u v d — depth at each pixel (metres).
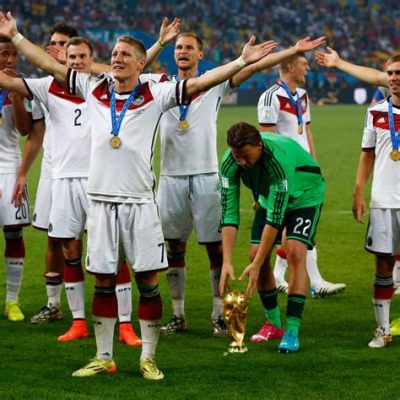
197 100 23.00
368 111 22.41
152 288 19.25
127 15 154.12
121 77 18.69
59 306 24.78
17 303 25.16
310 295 27.73
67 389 18.20
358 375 19.17
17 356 20.86
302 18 169.88
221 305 23.22
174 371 19.58
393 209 21.84
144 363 19.22
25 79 22.28
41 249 35.25
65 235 22.80
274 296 22.39
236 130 19.77
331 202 46.69
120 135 18.78
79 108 22.92
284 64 27.08
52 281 24.50
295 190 21.31
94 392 18.00
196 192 23.08
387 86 22.08
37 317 24.41
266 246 20.33
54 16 149.50
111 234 19.08
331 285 27.38
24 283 29.36
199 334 23.19
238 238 37.50
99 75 19.48
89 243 19.22
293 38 167.25
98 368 19.36
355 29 172.62
